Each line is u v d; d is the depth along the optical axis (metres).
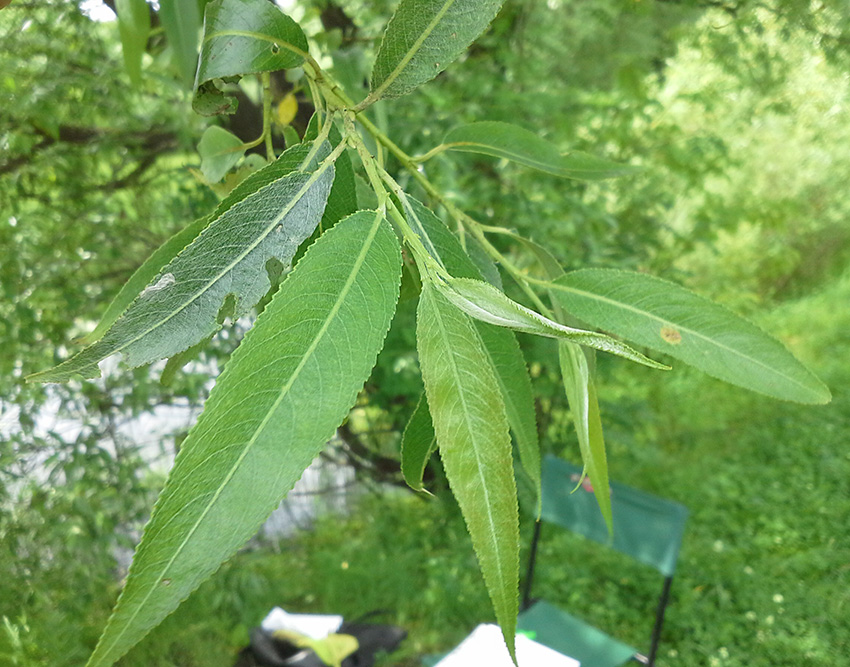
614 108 1.63
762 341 0.23
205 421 0.15
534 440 0.24
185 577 0.14
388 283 0.17
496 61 1.49
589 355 0.24
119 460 1.51
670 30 1.56
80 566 1.45
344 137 0.20
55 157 1.34
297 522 2.07
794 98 2.25
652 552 1.28
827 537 2.03
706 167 1.83
